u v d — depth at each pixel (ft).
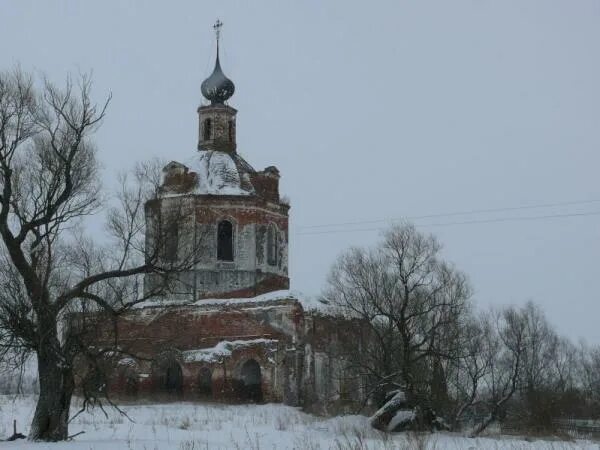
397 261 151.33
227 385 184.34
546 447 94.89
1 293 91.66
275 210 206.90
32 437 88.38
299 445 89.97
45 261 98.37
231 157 210.38
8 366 94.02
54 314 88.94
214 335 190.08
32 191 90.94
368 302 157.89
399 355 150.51
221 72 215.51
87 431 109.70
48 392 88.74
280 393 181.98
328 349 185.57
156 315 189.67
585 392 249.55
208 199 197.06
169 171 199.31
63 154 91.56
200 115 215.51
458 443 102.32
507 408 175.83
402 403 134.62
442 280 162.20
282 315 186.09
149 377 187.83
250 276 197.06
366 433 119.96
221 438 102.68
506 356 212.23
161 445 83.92
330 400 179.11
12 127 88.22
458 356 155.84
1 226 87.15
